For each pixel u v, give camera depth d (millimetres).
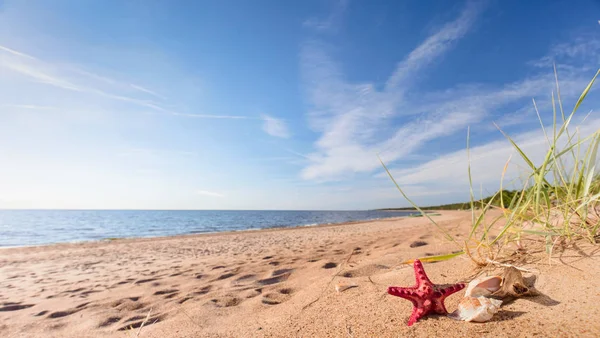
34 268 5934
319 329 1605
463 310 1370
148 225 32531
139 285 3879
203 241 10414
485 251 2322
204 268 4801
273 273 3734
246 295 2816
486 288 1517
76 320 2650
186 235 14117
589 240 1860
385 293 1953
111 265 5898
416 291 1420
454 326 1304
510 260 1948
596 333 1065
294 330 1672
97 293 3625
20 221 44031
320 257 4617
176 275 4375
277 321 1899
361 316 1649
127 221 43312
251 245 8422
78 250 8883
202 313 2373
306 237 10125
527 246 2109
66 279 4691
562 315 1229
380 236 7500
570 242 1924
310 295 2324
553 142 1807
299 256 5023
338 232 11859
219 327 2045
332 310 1849
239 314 2273
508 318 1293
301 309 2018
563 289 1429
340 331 1519
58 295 3646
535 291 1437
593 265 1564
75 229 26875
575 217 2219
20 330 2516
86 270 5461
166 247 8828
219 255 6477
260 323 1947
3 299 3557
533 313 1292
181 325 2180
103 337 2203
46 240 16688
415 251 3504
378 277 2406
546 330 1152
